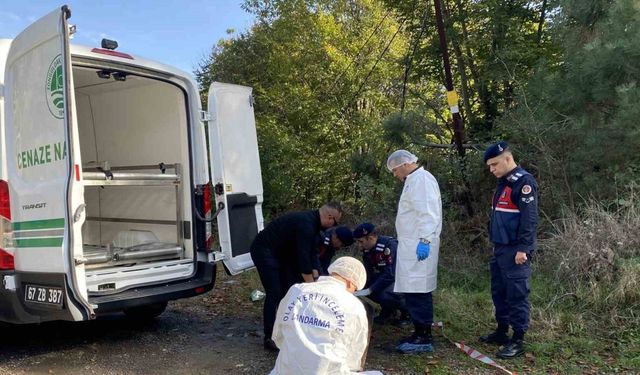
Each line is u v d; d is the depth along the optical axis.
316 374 2.60
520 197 4.35
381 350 4.66
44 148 4.12
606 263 5.17
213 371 4.32
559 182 6.53
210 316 5.91
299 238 4.60
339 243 5.14
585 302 5.03
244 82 15.07
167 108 5.52
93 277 4.51
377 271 5.25
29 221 4.21
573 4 6.34
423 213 4.48
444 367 4.25
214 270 5.22
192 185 5.30
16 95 4.38
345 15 13.39
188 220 5.31
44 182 4.10
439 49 9.18
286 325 2.75
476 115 9.15
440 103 8.98
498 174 4.47
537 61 8.20
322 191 11.95
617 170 6.00
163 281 4.98
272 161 11.13
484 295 5.67
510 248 4.41
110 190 6.21
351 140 11.77
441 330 5.02
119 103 5.98
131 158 5.97
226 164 5.20
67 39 3.93
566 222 5.83
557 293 5.27
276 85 13.23
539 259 5.86
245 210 5.41
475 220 7.13
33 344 5.01
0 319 4.44
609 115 6.13
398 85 11.37
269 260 4.73
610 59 5.66
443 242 6.92
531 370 4.15
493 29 8.75
